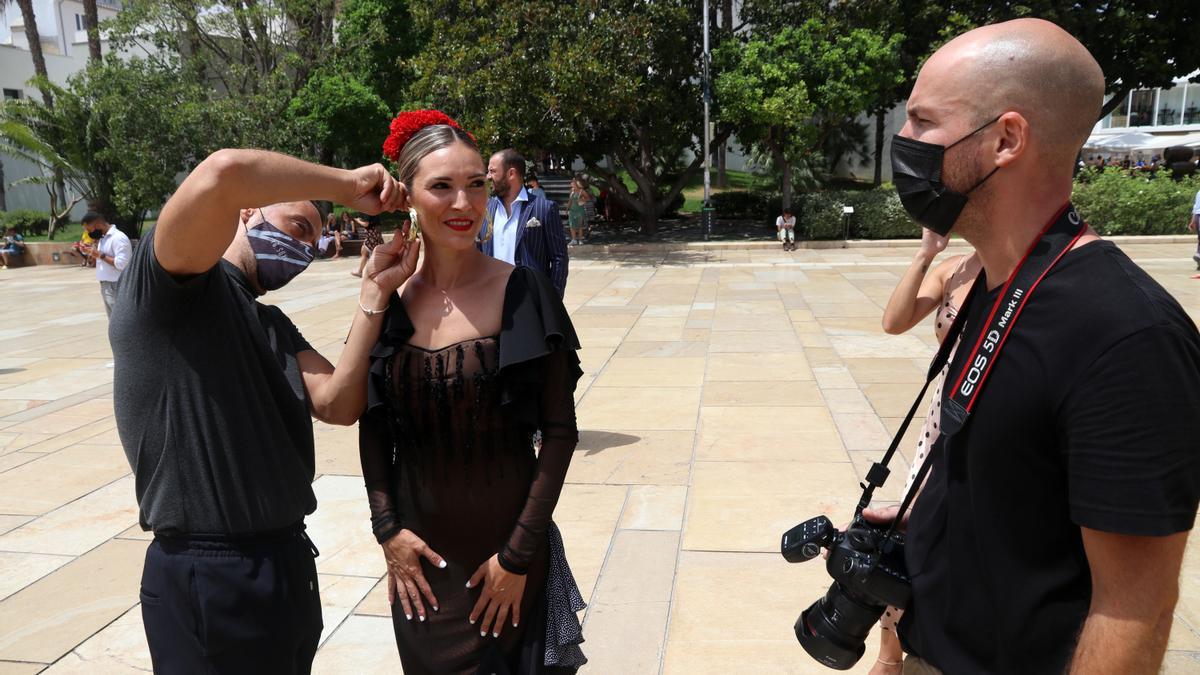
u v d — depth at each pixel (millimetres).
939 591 1411
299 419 1868
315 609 1923
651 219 20125
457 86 15438
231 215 1488
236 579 1712
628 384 6535
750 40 18672
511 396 1739
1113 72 19500
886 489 4227
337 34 23125
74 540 3959
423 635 1861
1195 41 19203
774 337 8172
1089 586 1222
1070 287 1161
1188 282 11227
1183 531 1071
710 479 4438
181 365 1650
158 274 1578
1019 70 1206
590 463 4734
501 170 4410
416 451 1816
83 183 22734
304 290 13164
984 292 1451
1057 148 1221
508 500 1819
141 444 1690
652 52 16594
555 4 15844
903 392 6016
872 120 32062
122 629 3141
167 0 19984
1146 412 1060
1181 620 2889
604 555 3609
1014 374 1199
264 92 20547
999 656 1295
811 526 1827
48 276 17844
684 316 9562
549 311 1771
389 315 1825
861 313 9367
